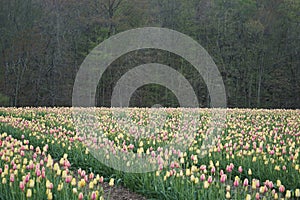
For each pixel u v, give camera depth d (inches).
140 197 323.0
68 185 275.9
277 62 1716.3
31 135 518.9
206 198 268.5
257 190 331.0
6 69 1617.9
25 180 268.4
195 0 1813.5
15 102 1572.3
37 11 1708.9
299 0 1758.1
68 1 1706.4
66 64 1637.6
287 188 332.2
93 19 1636.3
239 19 1760.6
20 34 1659.7
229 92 1675.7
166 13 1759.4
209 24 1764.3
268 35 1731.1
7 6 1688.0
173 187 292.7
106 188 348.5
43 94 1611.7
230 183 323.9
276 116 771.4
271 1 1776.6
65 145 444.1
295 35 1726.1
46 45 1668.3
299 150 403.9
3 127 595.2
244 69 1706.4
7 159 329.4
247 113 816.3
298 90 1688.0
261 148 378.6
